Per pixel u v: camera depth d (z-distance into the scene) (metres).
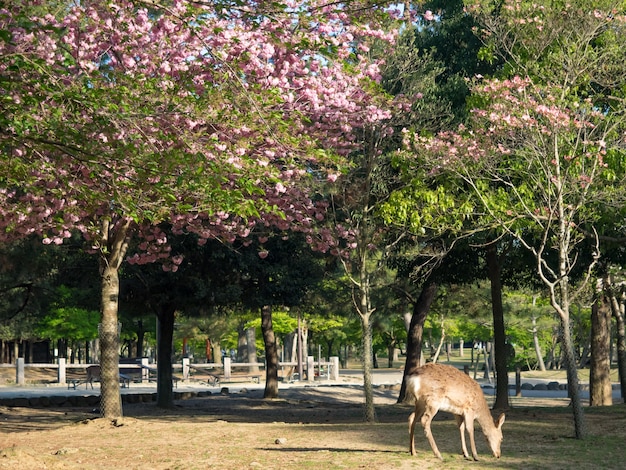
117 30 13.78
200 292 24.03
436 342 66.56
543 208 14.56
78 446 13.98
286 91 15.12
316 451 12.45
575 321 50.72
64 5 13.49
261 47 14.19
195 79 13.54
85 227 17.14
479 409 11.28
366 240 19.17
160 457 12.41
